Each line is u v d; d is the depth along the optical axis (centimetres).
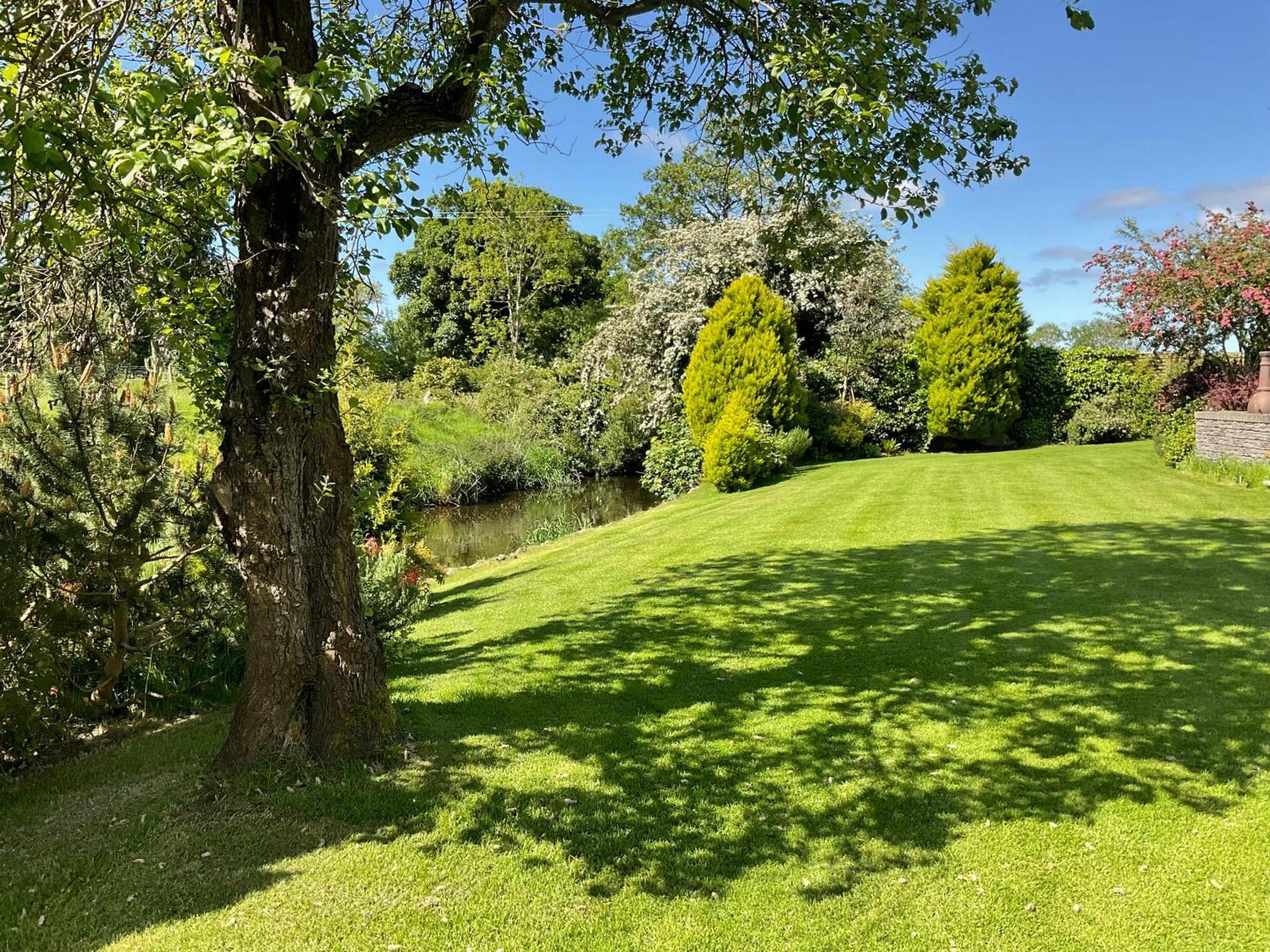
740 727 414
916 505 1001
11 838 324
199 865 292
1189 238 1248
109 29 338
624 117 539
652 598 684
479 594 822
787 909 266
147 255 436
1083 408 1720
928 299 1727
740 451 1347
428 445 1967
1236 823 304
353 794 338
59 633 413
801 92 333
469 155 421
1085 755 362
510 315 3278
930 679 461
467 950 247
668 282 1817
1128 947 244
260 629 350
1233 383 1243
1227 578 601
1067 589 604
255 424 336
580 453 2253
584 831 315
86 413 450
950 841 304
